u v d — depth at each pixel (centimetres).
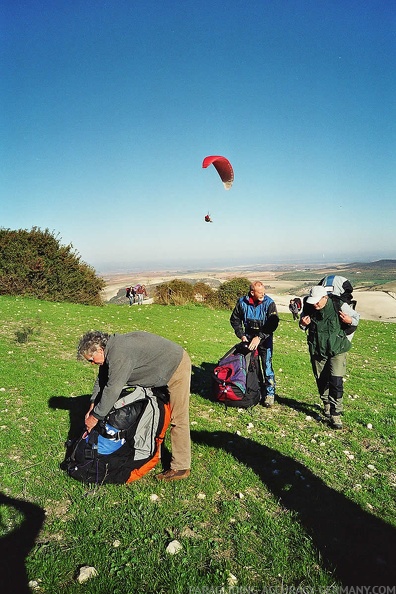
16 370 873
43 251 2755
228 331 1889
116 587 325
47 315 1741
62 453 530
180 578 338
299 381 1037
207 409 766
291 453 586
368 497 483
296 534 403
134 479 477
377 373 1248
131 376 471
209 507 443
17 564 343
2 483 458
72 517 411
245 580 339
